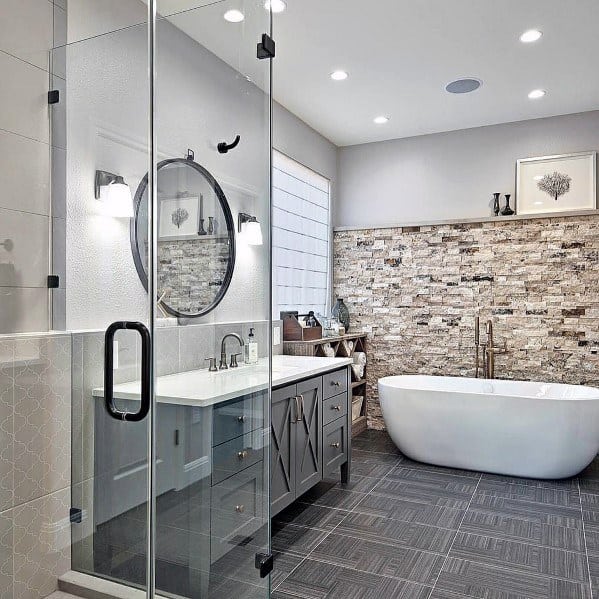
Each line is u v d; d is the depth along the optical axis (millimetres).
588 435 3543
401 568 2432
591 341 4375
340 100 4285
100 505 1258
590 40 3320
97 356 1261
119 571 1287
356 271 5266
